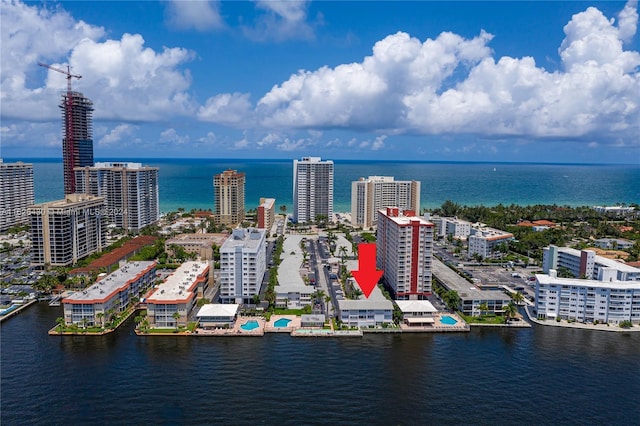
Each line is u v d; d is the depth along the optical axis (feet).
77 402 583.17
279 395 603.26
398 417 558.15
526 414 570.05
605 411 580.71
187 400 589.32
